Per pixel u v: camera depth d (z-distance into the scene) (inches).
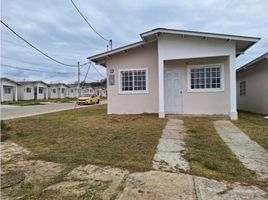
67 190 112.1
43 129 290.2
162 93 359.3
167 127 279.6
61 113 529.3
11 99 1405.0
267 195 105.3
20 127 310.5
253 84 471.5
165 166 144.3
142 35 354.6
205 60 379.9
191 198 102.0
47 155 171.9
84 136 237.9
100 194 107.1
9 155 176.1
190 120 335.0
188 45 349.1
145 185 116.3
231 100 338.6
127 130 263.4
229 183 118.8
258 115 404.5
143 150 180.1
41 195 107.3
